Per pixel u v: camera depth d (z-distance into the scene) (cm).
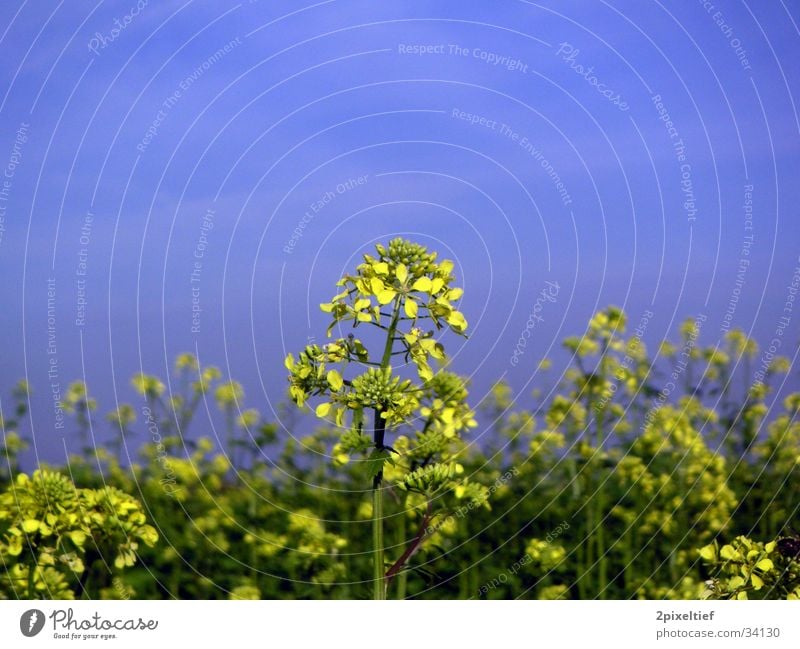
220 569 683
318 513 754
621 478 793
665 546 731
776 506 769
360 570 684
